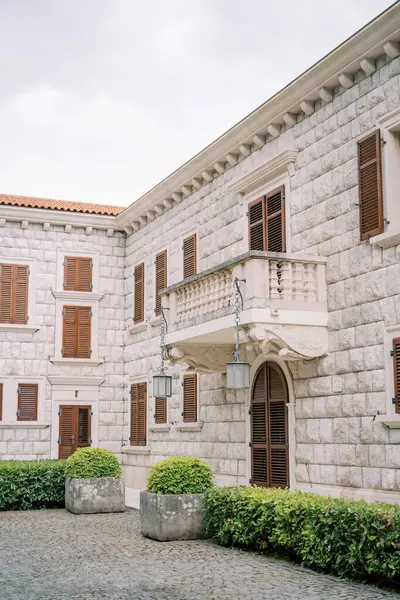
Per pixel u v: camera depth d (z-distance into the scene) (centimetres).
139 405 2316
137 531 1422
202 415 1903
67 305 2428
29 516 1714
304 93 1501
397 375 1244
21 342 2356
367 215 1334
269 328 1373
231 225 1817
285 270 1410
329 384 1414
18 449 2308
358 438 1329
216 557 1102
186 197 2081
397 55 1284
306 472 1462
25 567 1050
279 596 833
